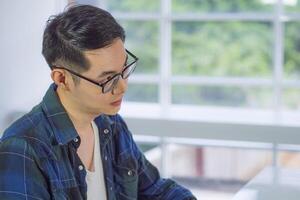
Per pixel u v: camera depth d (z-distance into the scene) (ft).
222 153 12.02
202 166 12.14
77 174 3.75
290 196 4.93
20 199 3.27
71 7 3.51
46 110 3.68
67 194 3.63
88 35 3.26
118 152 4.25
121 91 3.52
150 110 9.84
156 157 8.64
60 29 3.38
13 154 3.38
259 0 12.31
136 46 13.67
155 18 10.96
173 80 11.27
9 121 7.76
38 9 7.54
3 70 7.66
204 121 7.63
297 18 10.39
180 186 4.57
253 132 7.48
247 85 11.03
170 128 7.79
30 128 3.54
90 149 3.99
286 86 10.65
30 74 7.82
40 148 3.51
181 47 13.50
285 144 7.39
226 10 12.71
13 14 7.63
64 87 3.58
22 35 7.68
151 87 12.19
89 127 3.96
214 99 12.64
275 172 5.80
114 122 4.26
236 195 5.02
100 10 3.42
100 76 3.38
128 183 4.25
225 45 13.44
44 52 3.52
